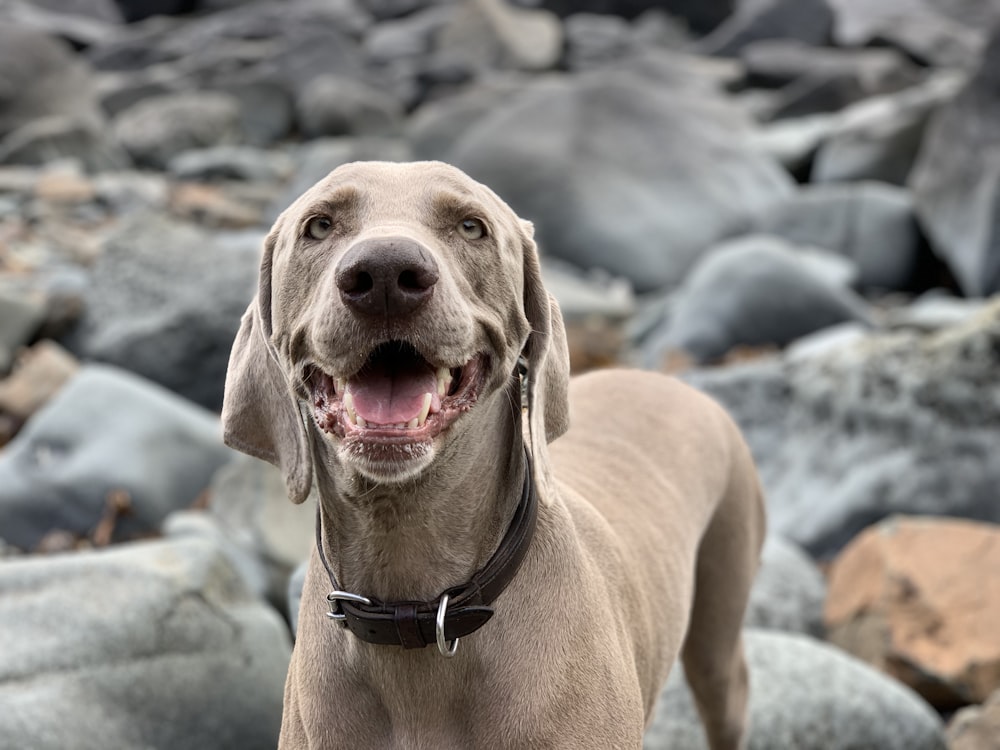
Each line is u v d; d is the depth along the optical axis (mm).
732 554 838
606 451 773
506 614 583
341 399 547
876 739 931
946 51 5516
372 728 593
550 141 2688
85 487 1297
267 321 617
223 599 928
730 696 848
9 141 3439
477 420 570
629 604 670
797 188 3100
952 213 2330
